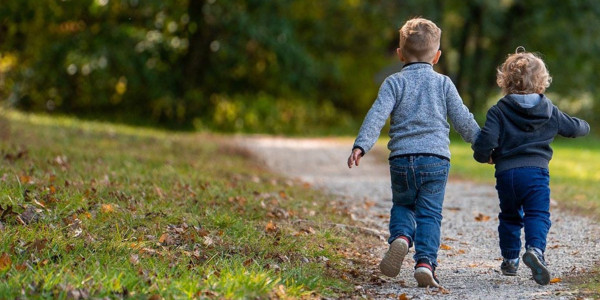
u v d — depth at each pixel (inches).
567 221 469.1
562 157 1098.7
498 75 319.9
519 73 308.8
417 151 293.4
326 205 531.5
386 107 297.1
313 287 283.4
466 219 497.7
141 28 1637.6
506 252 317.4
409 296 281.7
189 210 412.5
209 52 1681.8
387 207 563.5
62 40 1615.4
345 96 2100.1
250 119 1769.2
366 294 285.9
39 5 1604.3
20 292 235.9
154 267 283.0
